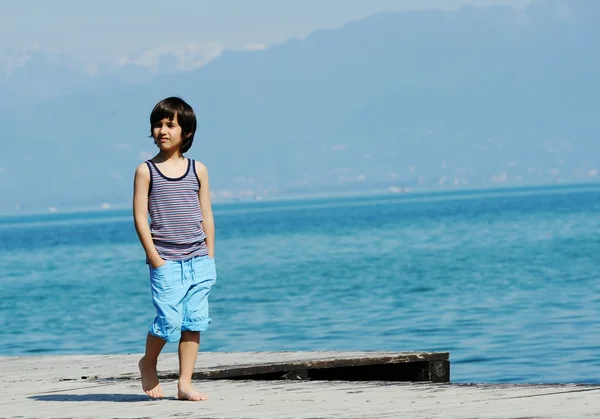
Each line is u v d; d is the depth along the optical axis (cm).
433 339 3030
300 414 1034
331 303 4300
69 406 1177
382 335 3172
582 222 11650
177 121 1170
